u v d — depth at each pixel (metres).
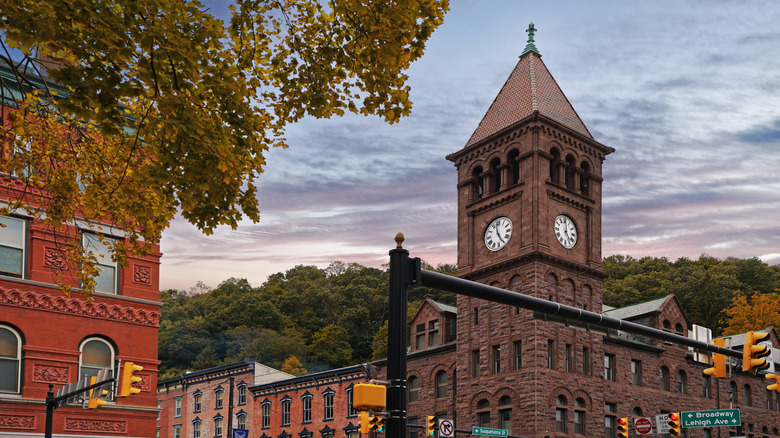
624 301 120.19
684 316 64.56
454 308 66.00
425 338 64.75
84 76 12.16
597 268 59.34
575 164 60.47
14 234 29.73
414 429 62.59
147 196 17.34
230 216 14.61
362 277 147.62
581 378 55.69
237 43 14.84
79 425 30.19
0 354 28.70
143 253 18.67
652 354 61.47
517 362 55.12
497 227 59.22
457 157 63.69
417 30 14.56
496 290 16.61
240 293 151.88
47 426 25.72
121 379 26.41
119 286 32.31
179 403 85.62
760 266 128.88
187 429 83.56
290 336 127.00
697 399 63.62
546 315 18.75
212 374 82.69
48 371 29.61
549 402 53.12
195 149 12.95
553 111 60.19
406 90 15.16
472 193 62.03
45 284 29.86
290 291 142.12
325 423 70.12
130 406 31.56
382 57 14.39
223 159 13.31
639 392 59.44
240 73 14.81
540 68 63.00
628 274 136.00
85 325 30.95
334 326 129.12
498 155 60.34
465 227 61.78
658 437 59.56
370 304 135.75
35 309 29.67
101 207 18.05
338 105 15.44
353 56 14.88
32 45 11.95
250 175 14.95
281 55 15.09
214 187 13.62
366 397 13.59
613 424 57.25
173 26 11.80
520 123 58.09
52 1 11.15
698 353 23.48
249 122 13.88
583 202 59.91
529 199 56.81
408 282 14.69
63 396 25.88
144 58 12.12
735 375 67.44
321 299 139.25
